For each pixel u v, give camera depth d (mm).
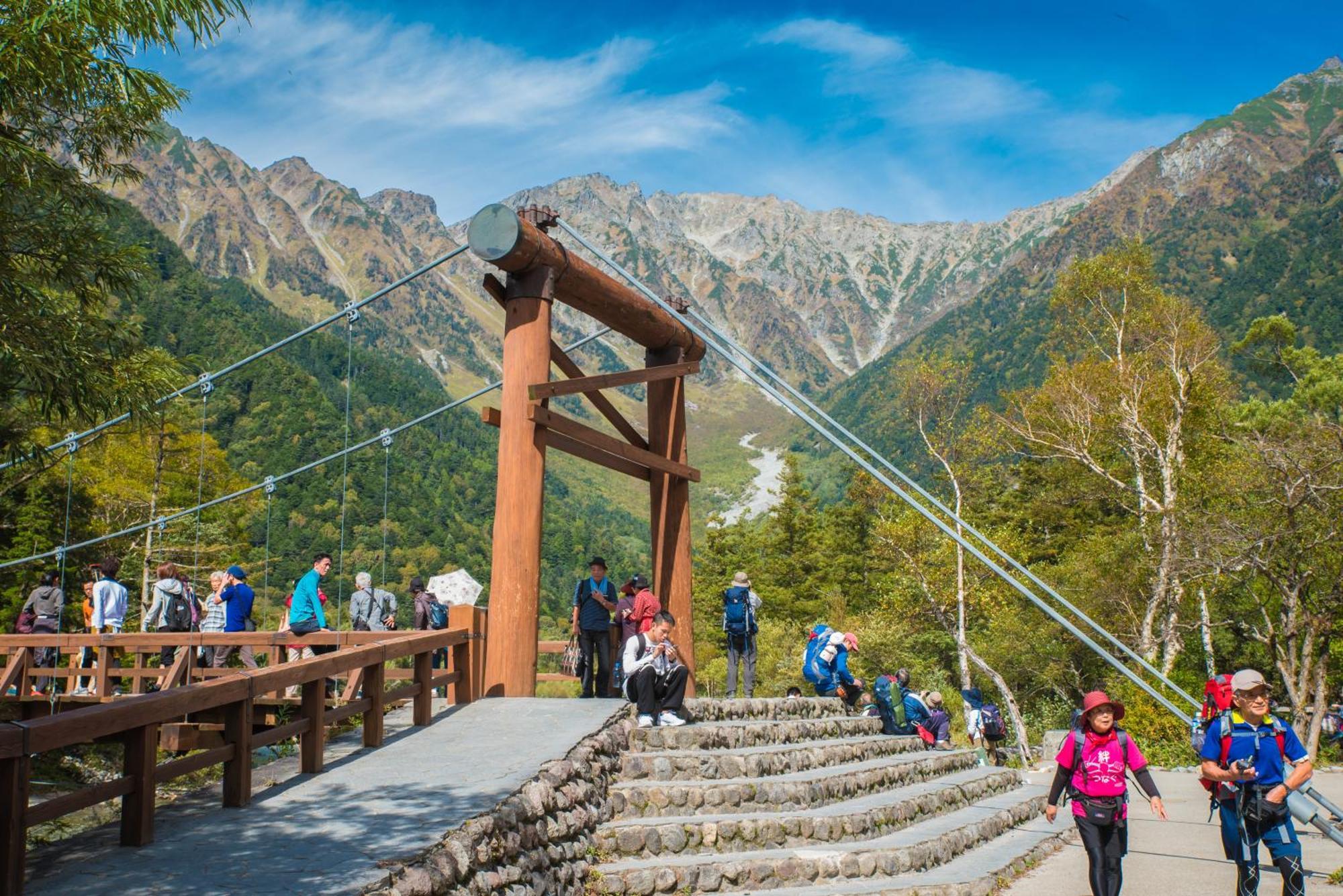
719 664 49406
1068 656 34906
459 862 5598
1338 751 25406
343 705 8164
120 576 30453
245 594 13469
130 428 15047
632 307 12672
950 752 14062
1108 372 33219
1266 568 24969
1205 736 6816
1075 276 35469
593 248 12242
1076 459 35188
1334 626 25641
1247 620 30703
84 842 5703
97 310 12516
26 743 4629
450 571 74125
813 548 62656
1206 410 33594
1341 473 24391
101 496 31047
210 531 33344
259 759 11102
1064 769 6820
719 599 60656
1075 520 46062
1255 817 6488
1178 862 9664
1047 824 12320
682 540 13453
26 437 15977
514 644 10727
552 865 6922
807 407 13211
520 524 10844
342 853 5410
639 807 8602
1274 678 31609
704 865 7738
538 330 11094
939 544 33812
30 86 10031
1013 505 51000
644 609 11281
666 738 9852
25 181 10648
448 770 7508
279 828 5977
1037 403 34438
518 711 9977
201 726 11883
